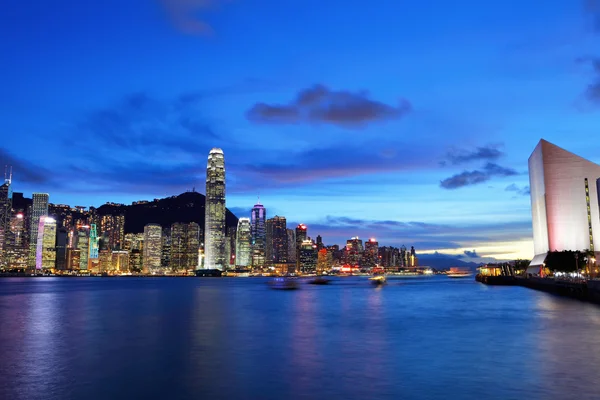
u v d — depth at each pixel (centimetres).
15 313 8500
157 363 3791
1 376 3375
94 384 3147
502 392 2853
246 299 13288
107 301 12306
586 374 3266
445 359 3856
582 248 18362
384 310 9000
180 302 11838
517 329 5675
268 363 3762
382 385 3055
